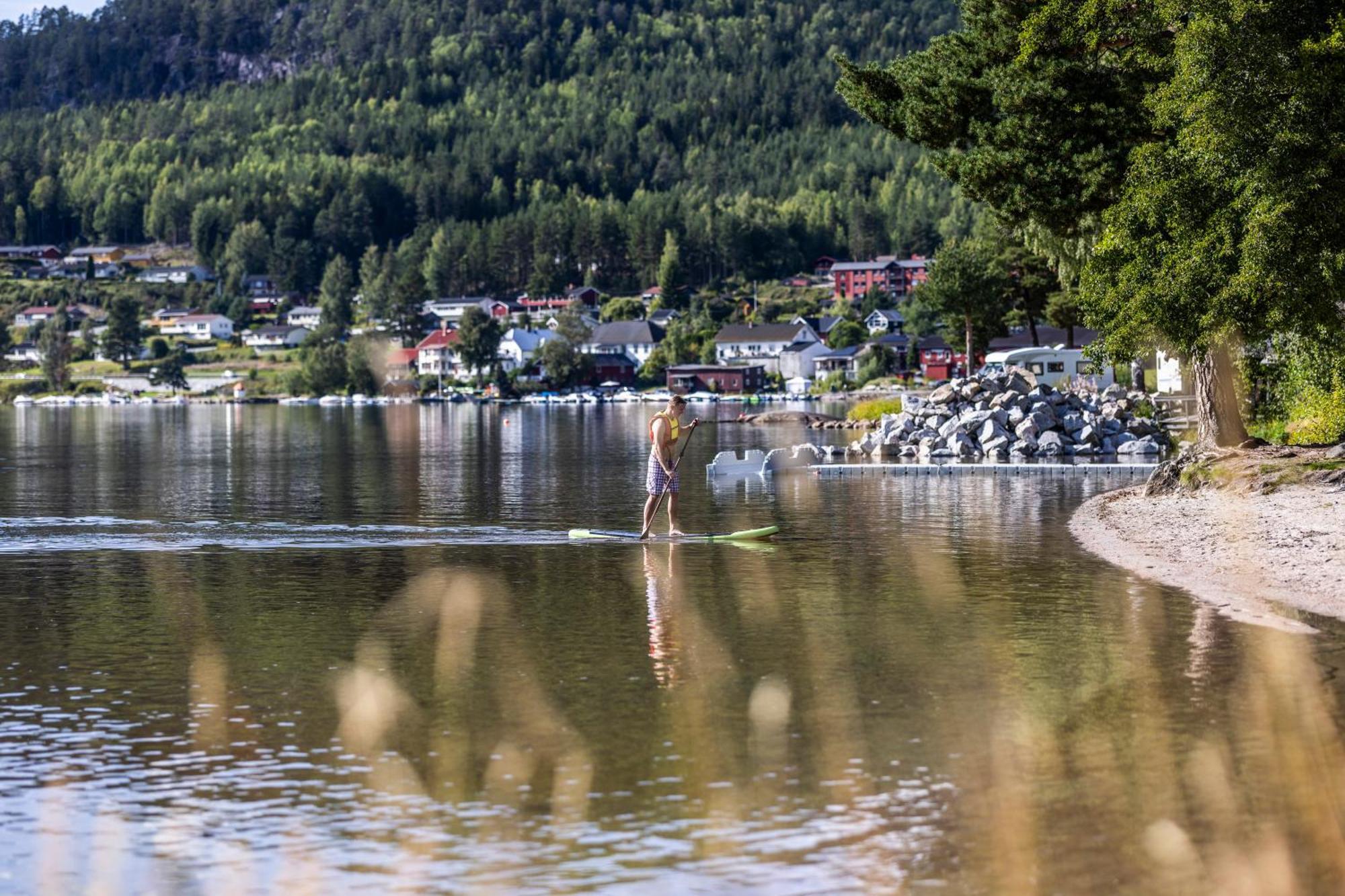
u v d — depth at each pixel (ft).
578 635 52.65
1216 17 96.17
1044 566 71.36
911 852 29.25
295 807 32.37
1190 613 56.65
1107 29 110.52
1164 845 28.50
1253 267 94.27
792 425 323.98
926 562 73.51
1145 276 101.65
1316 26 98.68
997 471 150.61
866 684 43.93
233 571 70.95
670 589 64.23
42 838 30.55
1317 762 34.86
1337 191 95.71
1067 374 307.37
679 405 85.71
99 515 103.55
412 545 82.17
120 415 516.32
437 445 238.68
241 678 45.52
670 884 27.73
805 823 30.99
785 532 89.35
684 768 35.04
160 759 36.29
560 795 33.06
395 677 45.52
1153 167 100.42
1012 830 30.17
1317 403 140.15
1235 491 103.04
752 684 44.19
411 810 32.12
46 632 53.88
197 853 29.60
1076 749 36.37
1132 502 105.81
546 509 108.68
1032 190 115.55
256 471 163.53
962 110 124.36
